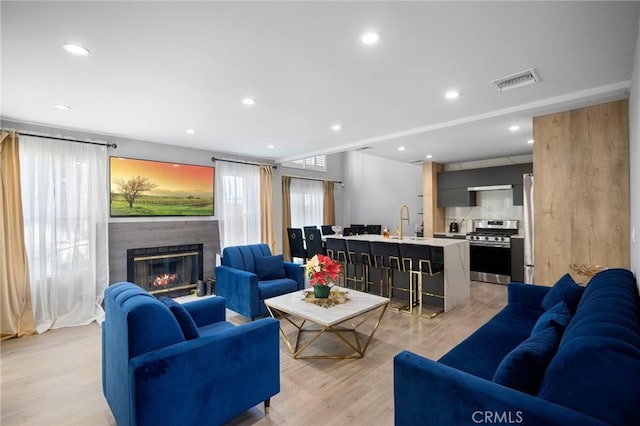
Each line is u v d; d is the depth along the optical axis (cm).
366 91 283
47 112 329
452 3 164
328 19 177
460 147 518
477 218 636
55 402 218
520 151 552
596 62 229
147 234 452
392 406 208
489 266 557
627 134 293
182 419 162
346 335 325
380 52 215
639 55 181
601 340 106
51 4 159
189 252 500
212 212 529
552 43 204
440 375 127
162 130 407
